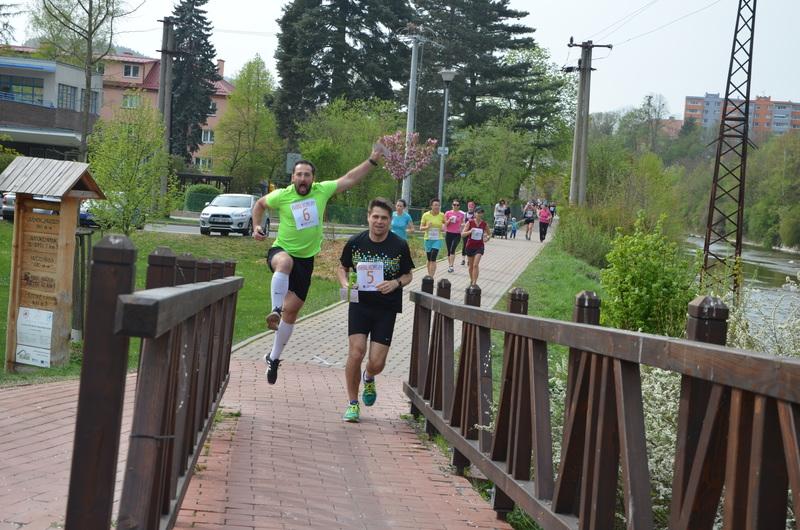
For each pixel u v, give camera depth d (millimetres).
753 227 77938
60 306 11844
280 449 7309
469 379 6809
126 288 2529
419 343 9070
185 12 78250
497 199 72750
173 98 78250
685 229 46812
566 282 25672
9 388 8992
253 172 73062
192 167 79188
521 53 89812
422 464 7344
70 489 2510
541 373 5039
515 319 5430
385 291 8617
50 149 56781
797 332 6391
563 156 87562
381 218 8656
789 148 74750
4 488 5180
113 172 24531
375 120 65188
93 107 63125
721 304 3170
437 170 73312
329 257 31438
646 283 13688
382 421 9141
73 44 51000
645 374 5340
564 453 4426
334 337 15719
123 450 6164
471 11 74250
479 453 6242
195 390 5020
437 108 72750
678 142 124625
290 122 71000
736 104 35062
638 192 42250
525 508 5023
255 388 10547
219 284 5750
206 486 5824
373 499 6023
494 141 71812
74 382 9922
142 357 3045
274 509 5410
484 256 33719
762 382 2566
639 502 3475
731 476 2738
